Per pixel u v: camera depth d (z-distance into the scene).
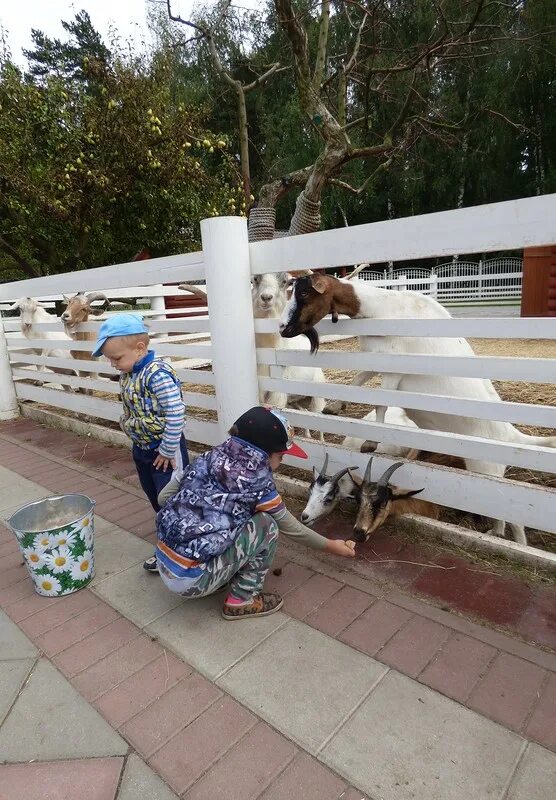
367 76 7.02
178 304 11.63
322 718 1.87
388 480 3.10
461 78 21.03
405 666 2.10
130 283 4.57
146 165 12.08
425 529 3.09
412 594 2.57
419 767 1.67
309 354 3.47
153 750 1.79
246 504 2.22
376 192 28.33
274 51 11.55
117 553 3.19
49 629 2.50
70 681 2.14
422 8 11.75
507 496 2.78
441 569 2.77
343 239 2.99
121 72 11.80
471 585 2.61
